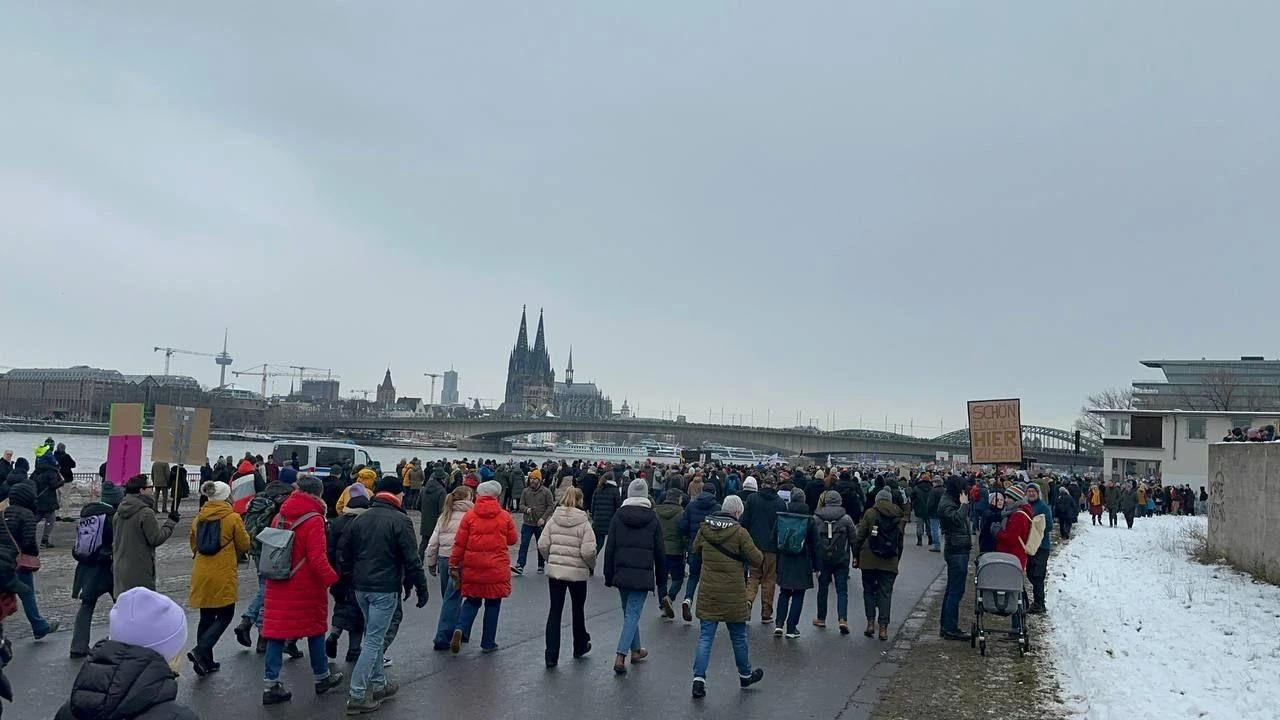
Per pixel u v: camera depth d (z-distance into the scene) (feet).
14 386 645.92
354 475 97.91
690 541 45.68
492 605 36.73
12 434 405.18
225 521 31.50
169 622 12.75
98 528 33.06
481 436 455.63
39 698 27.96
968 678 34.47
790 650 39.58
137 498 32.48
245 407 595.47
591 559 35.35
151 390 614.75
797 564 41.93
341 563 30.04
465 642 38.32
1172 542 88.58
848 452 393.29
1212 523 76.69
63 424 442.50
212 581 31.22
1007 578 38.47
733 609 31.65
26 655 33.17
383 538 28.48
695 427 406.00
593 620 45.37
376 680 28.96
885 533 42.24
